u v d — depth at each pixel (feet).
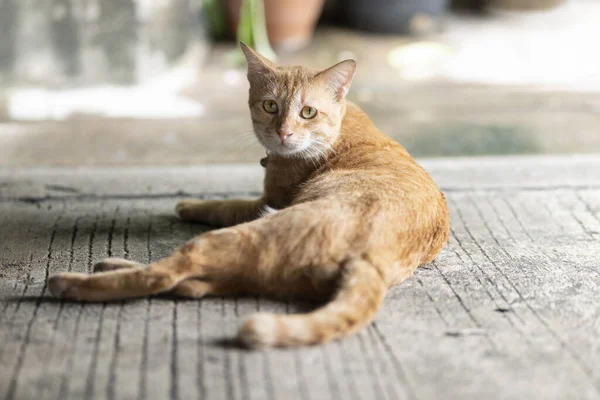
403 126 6.28
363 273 3.80
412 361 3.74
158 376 3.64
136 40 6.55
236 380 3.63
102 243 4.45
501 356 3.77
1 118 6.23
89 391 3.57
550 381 3.67
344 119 4.55
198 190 5.05
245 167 5.38
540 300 4.11
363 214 3.93
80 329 3.84
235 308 3.97
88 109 6.43
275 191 4.52
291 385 3.62
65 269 4.23
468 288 4.17
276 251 3.86
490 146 5.99
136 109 6.45
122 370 3.66
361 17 8.45
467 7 9.54
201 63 7.50
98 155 5.71
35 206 4.80
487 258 4.41
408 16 8.30
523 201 4.97
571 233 4.67
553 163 5.45
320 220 3.89
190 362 3.70
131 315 3.92
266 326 3.66
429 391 3.61
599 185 5.16
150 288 3.88
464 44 8.18
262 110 4.42
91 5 6.49
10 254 4.34
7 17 6.59
